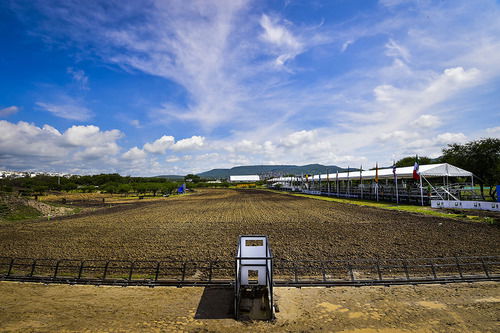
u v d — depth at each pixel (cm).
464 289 1273
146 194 10488
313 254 1902
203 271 1631
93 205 6084
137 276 1555
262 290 1271
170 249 2117
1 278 1512
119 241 2411
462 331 917
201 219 3712
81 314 1080
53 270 1689
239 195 9288
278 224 3130
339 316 1048
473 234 2262
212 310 1120
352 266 1644
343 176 6819
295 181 12150
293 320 1026
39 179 14125
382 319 1015
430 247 1955
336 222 3120
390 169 5472
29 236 2692
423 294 1230
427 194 4338
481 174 4525
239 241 1266
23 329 953
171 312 1102
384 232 2500
